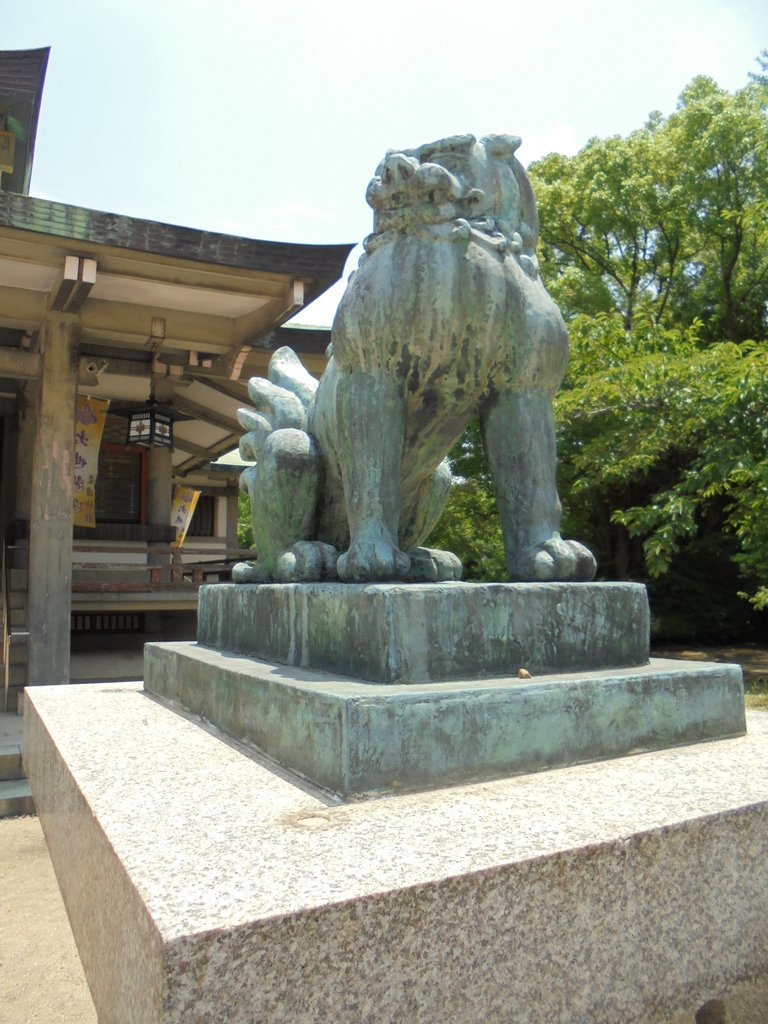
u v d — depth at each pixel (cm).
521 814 126
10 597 755
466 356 193
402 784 138
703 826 127
